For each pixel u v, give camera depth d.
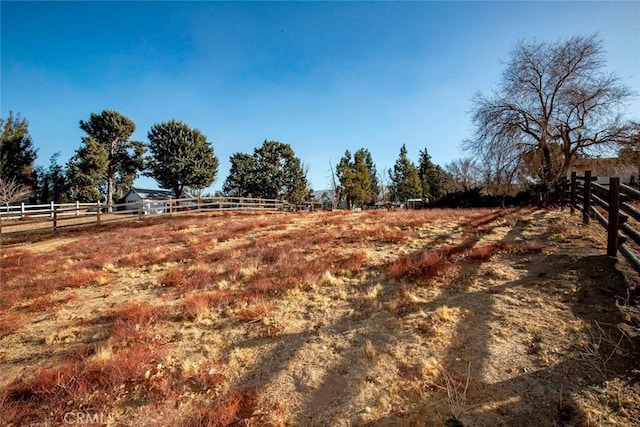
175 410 3.07
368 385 3.19
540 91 22.42
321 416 2.88
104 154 40.78
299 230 11.70
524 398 2.79
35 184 40.16
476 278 5.30
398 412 2.82
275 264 7.23
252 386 3.33
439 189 60.12
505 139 22.12
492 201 22.20
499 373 3.12
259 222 14.63
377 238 8.94
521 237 7.43
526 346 3.44
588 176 7.55
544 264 5.41
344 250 7.93
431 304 4.64
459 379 3.10
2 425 2.98
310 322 4.57
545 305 4.15
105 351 4.02
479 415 2.68
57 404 3.20
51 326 5.11
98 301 6.06
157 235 13.07
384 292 5.27
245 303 5.23
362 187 48.78
